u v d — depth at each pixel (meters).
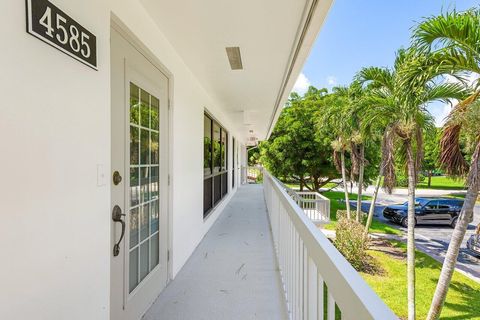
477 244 6.39
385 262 6.48
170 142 2.77
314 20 2.12
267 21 2.27
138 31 2.03
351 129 8.20
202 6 2.06
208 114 5.09
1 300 0.89
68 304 1.21
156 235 2.45
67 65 1.23
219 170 6.60
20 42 0.98
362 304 0.62
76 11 1.29
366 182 12.41
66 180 1.21
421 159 4.90
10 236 0.92
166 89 2.67
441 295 3.83
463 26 3.25
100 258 1.48
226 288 2.59
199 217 4.10
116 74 1.75
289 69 3.33
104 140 1.53
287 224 2.24
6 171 0.91
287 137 14.23
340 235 6.89
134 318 1.98
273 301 2.35
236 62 3.25
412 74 3.79
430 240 8.10
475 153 3.46
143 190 2.18
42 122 1.08
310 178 15.58
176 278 2.81
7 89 0.92
